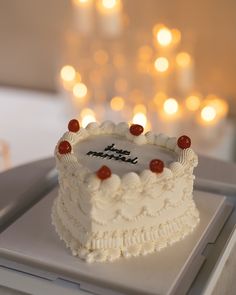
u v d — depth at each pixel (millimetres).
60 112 1545
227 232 773
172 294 669
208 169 912
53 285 683
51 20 1578
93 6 1469
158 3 1467
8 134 1427
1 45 1670
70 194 735
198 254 732
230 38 1439
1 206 826
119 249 718
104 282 681
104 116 1479
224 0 1402
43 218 793
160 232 733
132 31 1517
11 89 1708
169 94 1507
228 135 1414
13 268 706
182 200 751
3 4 1606
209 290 683
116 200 703
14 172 914
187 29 1473
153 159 740
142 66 1482
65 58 1602
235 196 854
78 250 718
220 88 1511
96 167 730
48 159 954
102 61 1565
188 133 1395
